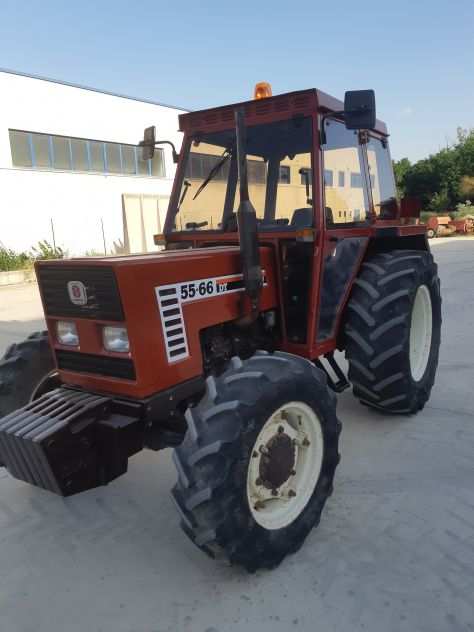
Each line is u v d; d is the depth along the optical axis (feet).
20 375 10.56
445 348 19.25
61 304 9.26
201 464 7.33
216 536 7.32
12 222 52.80
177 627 7.19
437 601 7.41
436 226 88.48
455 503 9.70
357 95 9.45
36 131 53.78
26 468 8.91
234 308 10.03
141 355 8.52
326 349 11.75
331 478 9.12
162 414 8.83
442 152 117.50
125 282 8.26
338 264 11.72
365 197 13.14
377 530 9.00
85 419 8.64
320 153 10.84
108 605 7.68
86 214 59.06
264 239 11.23
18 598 7.91
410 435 12.49
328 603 7.47
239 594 7.72
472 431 12.59
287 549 8.20
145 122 63.98
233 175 11.75
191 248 11.41
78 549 9.00
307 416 8.72
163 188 67.05
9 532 9.57
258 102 11.35
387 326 11.80
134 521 9.75
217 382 8.13
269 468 8.24
